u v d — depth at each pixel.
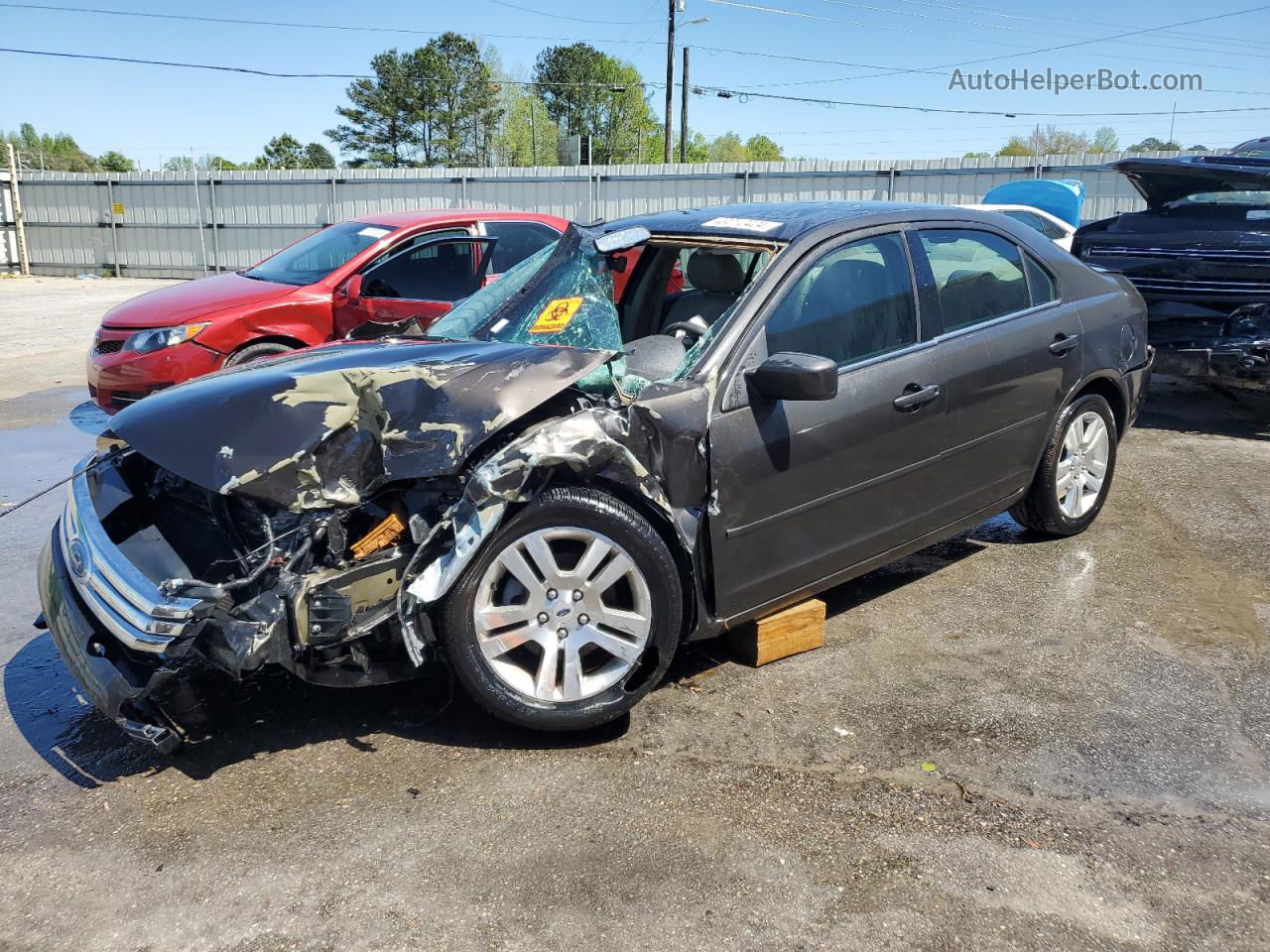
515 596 3.17
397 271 7.64
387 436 2.95
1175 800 2.93
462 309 4.16
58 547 3.31
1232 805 2.91
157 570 2.93
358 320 7.49
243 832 2.81
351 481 2.95
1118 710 3.45
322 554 2.96
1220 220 7.22
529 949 2.36
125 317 7.42
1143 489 6.03
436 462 2.91
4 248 30.45
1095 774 3.06
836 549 3.75
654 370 3.66
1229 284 7.02
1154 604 4.35
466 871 2.63
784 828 2.80
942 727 3.35
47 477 6.61
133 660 2.88
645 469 3.14
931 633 4.09
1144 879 2.59
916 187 23.34
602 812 2.88
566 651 3.15
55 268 30.50
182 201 28.69
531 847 2.72
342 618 2.90
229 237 28.53
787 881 2.59
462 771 3.10
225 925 2.45
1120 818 2.85
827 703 3.51
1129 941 2.38
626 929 2.42
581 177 25.81
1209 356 6.96
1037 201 13.47
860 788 3.00
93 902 2.54
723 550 3.38
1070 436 4.87
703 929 2.42
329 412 2.98
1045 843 2.74
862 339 3.77
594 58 74.19
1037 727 3.34
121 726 2.86
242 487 2.84
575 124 74.56
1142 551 4.98
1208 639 4.01
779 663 3.82
